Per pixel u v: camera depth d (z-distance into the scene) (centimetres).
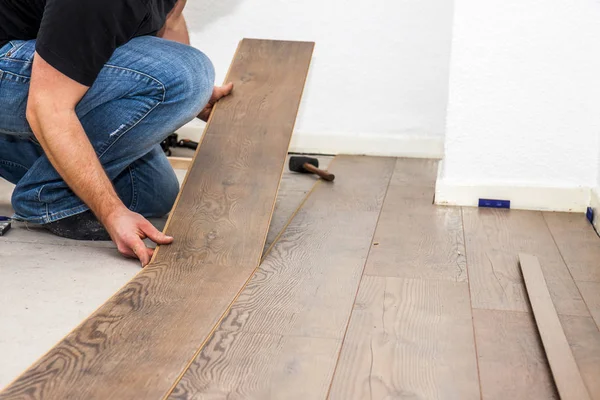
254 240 190
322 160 333
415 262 191
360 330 146
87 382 122
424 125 340
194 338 140
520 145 248
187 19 344
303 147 349
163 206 229
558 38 239
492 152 251
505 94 246
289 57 258
